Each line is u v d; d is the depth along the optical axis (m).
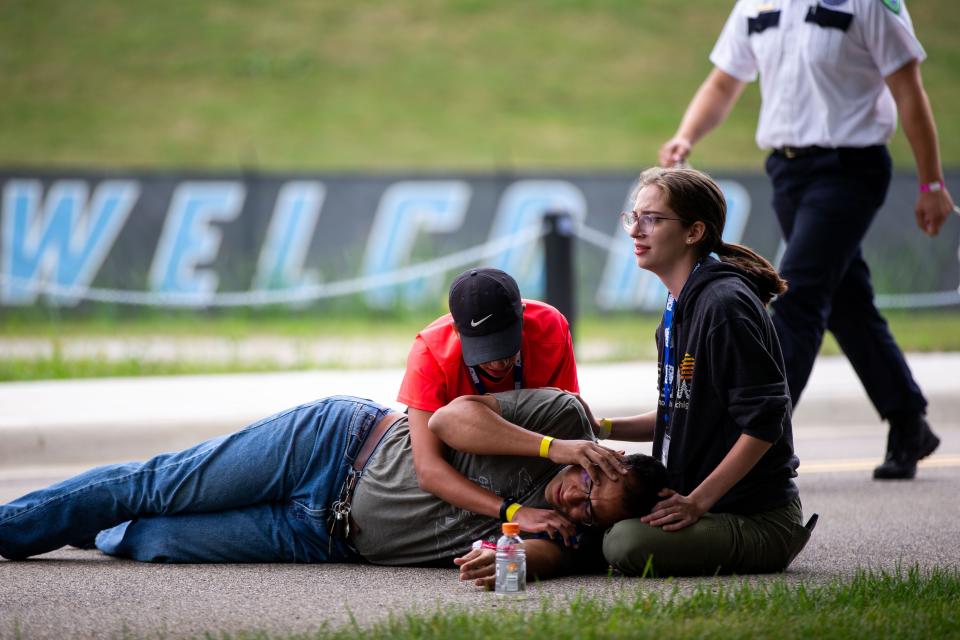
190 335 51.38
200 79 103.06
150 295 53.84
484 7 115.81
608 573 16.03
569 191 57.84
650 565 15.62
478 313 15.49
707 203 16.36
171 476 17.06
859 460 28.03
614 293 57.59
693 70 107.12
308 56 107.25
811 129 23.00
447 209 57.97
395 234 57.78
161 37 108.62
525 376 16.61
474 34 111.69
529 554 15.74
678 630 12.54
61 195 56.47
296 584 15.94
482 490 15.95
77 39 107.44
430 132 96.31
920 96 22.45
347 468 16.97
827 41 22.52
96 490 17.14
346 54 108.00
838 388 34.41
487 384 16.39
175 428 29.39
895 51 22.31
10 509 17.16
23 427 28.34
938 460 28.06
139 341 48.81
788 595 14.23
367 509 16.77
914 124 22.58
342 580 16.17
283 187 57.31
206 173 57.12
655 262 16.52
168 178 56.97
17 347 46.66
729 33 24.50
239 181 57.22
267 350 45.59
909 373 25.19
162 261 56.72
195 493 17.05
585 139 95.31
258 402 31.83
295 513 17.12
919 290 56.03
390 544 16.84
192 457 17.12
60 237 56.41
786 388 15.81
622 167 90.81
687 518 15.55
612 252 57.69
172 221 56.91
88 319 55.88
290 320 55.97
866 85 22.86
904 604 13.95
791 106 23.16
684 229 16.38
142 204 56.78
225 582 16.08
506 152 92.94
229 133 95.06
